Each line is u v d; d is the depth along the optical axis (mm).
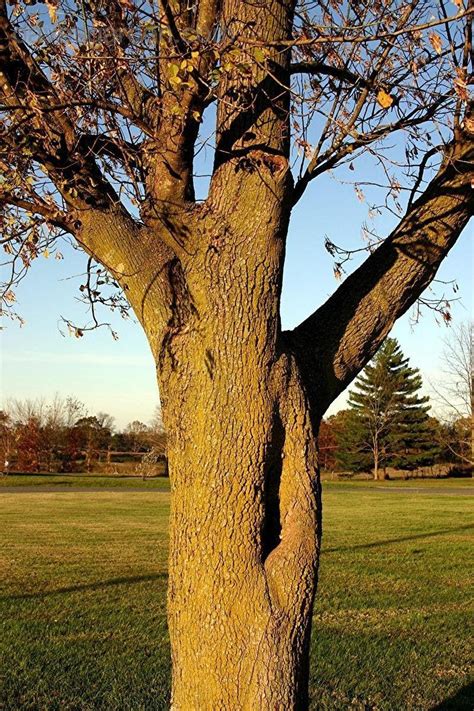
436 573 12609
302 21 3934
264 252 2994
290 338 3277
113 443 71562
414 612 9375
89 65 3617
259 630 2824
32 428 62031
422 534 19156
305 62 3934
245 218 3008
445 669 6949
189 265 3092
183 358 3062
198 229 3080
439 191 3387
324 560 14133
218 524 2904
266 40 3195
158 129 3248
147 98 3730
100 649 7410
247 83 3143
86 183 3393
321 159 3725
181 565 2971
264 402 2959
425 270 3373
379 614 9250
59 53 3697
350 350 3301
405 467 65000
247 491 2920
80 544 16359
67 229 3531
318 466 3117
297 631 2881
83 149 3635
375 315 3326
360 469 66062
